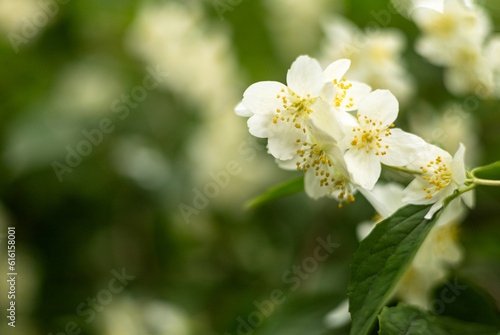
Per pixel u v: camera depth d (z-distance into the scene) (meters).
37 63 0.62
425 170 0.40
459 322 0.40
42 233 0.57
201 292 0.61
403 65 0.57
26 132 0.56
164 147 0.61
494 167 0.40
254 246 0.63
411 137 0.40
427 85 0.58
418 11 0.49
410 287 0.45
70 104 0.59
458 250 0.44
